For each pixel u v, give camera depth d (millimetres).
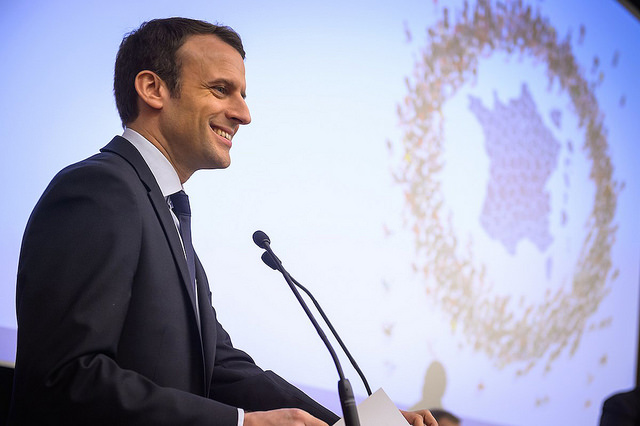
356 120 5238
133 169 2410
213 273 4238
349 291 4996
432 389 5520
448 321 5738
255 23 4773
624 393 5238
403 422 2137
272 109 4746
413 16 5793
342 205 5039
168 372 2236
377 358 5117
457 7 6180
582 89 7480
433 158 5797
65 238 2086
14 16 3803
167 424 1979
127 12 4188
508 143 6535
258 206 4535
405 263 5434
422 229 5613
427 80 5828
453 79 6074
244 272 4387
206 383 2357
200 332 2393
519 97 6715
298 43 4984
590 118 7547
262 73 4738
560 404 6738
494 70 6484
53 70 3883
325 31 5156
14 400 2018
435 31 5961
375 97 5398
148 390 2010
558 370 6797
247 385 2707
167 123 2600
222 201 4352
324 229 4898
